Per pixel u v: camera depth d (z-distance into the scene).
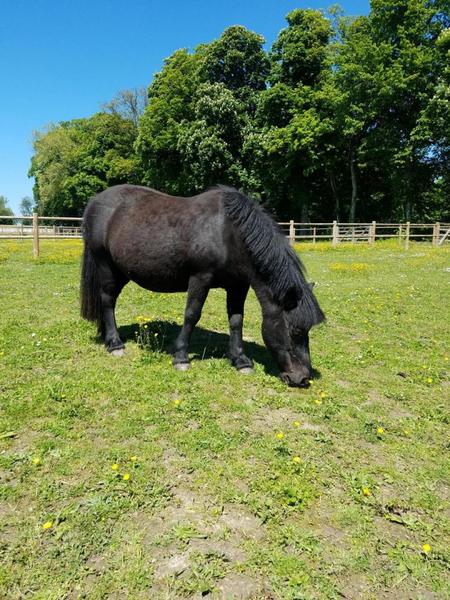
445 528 2.68
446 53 26.53
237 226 4.43
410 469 3.27
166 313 7.56
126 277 5.48
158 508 2.71
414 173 30.45
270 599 2.13
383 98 28.19
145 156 39.50
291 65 32.12
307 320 4.21
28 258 14.66
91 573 2.24
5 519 2.58
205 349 5.45
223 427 3.70
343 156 32.91
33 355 5.14
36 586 2.15
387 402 4.43
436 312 8.21
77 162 56.75
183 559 2.34
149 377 4.61
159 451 3.29
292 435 3.62
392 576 2.31
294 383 4.43
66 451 3.24
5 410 3.80
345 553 2.43
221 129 31.80
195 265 4.59
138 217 4.89
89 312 5.52
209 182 32.59
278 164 31.30
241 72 34.94
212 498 2.82
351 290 10.26
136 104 55.56
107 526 2.55
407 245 22.22
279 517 2.66
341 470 3.19
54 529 2.50
